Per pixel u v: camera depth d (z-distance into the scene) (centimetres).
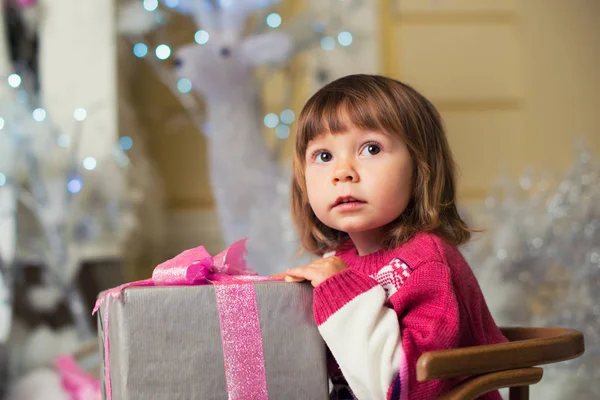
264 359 88
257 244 225
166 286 87
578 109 336
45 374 213
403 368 89
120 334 84
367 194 100
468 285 103
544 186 250
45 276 239
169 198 324
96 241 246
